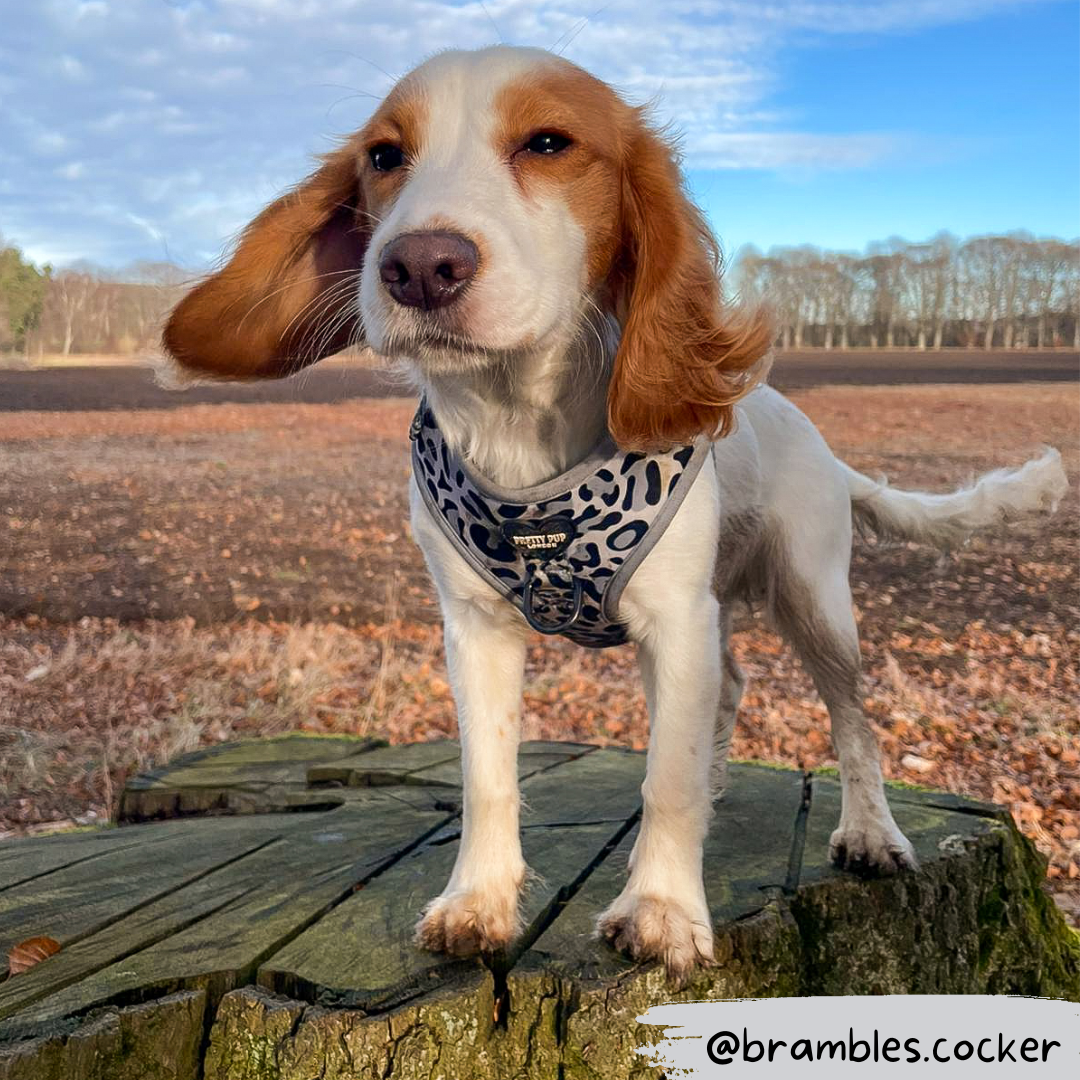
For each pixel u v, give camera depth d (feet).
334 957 1.61
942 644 4.80
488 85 1.52
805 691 4.52
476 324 1.35
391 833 2.20
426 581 5.22
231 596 5.05
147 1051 1.46
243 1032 1.47
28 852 2.14
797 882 1.94
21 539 5.15
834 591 2.18
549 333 1.49
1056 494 2.59
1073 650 4.68
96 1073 1.41
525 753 2.85
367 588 5.17
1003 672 4.59
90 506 5.36
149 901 1.85
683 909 1.62
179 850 2.13
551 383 1.57
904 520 2.60
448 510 1.65
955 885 2.11
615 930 1.63
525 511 1.58
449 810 2.39
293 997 1.53
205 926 1.73
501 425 1.59
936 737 4.09
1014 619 4.95
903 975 2.00
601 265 1.60
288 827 2.28
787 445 2.19
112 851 2.14
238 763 2.80
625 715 4.29
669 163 1.65
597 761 2.75
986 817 2.38
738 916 1.76
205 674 4.51
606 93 1.65
